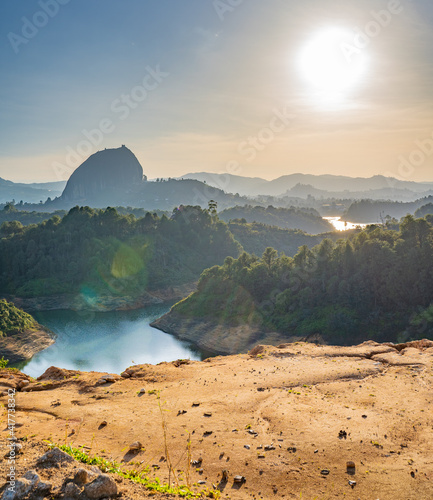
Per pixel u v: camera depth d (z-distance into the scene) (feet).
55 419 43.98
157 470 33.47
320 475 33.14
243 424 42.22
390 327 270.87
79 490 23.85
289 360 63.05
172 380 56.18
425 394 48.19
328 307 297.74
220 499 29.53
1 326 308.60
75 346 314.55
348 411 44.68
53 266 510.17
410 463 34.47
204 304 354.95
